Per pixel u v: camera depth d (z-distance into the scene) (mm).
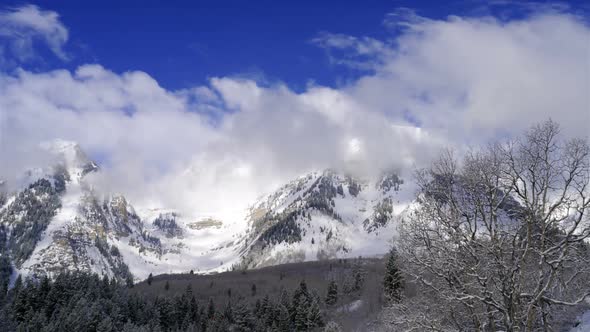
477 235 21984
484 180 21266
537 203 19891
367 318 72188
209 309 146625
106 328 109438
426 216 21953
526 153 20719
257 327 127375
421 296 22031
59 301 122562
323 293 149250
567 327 22609
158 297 153375
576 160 19547
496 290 20531
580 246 19297
